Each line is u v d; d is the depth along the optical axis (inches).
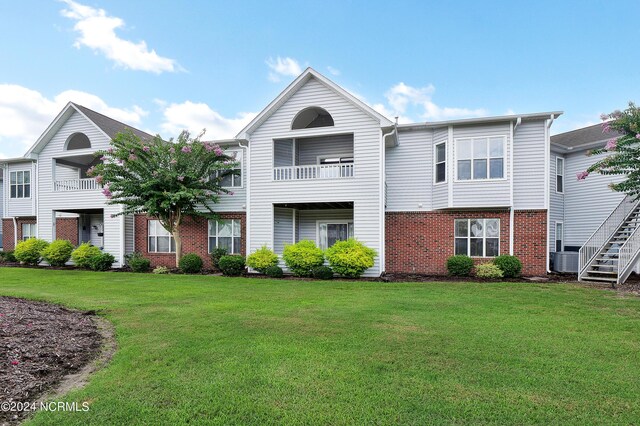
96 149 723.4
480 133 547.8
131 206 617.9
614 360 189.8
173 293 402.3
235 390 153.8
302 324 262.1
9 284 476.1
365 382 161.3
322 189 576.7
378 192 551.8
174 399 145.9
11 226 868.0
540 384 159.8
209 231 689.0
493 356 194.1
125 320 277.7
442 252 584.7
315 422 128.8
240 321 271.4
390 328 251.1
